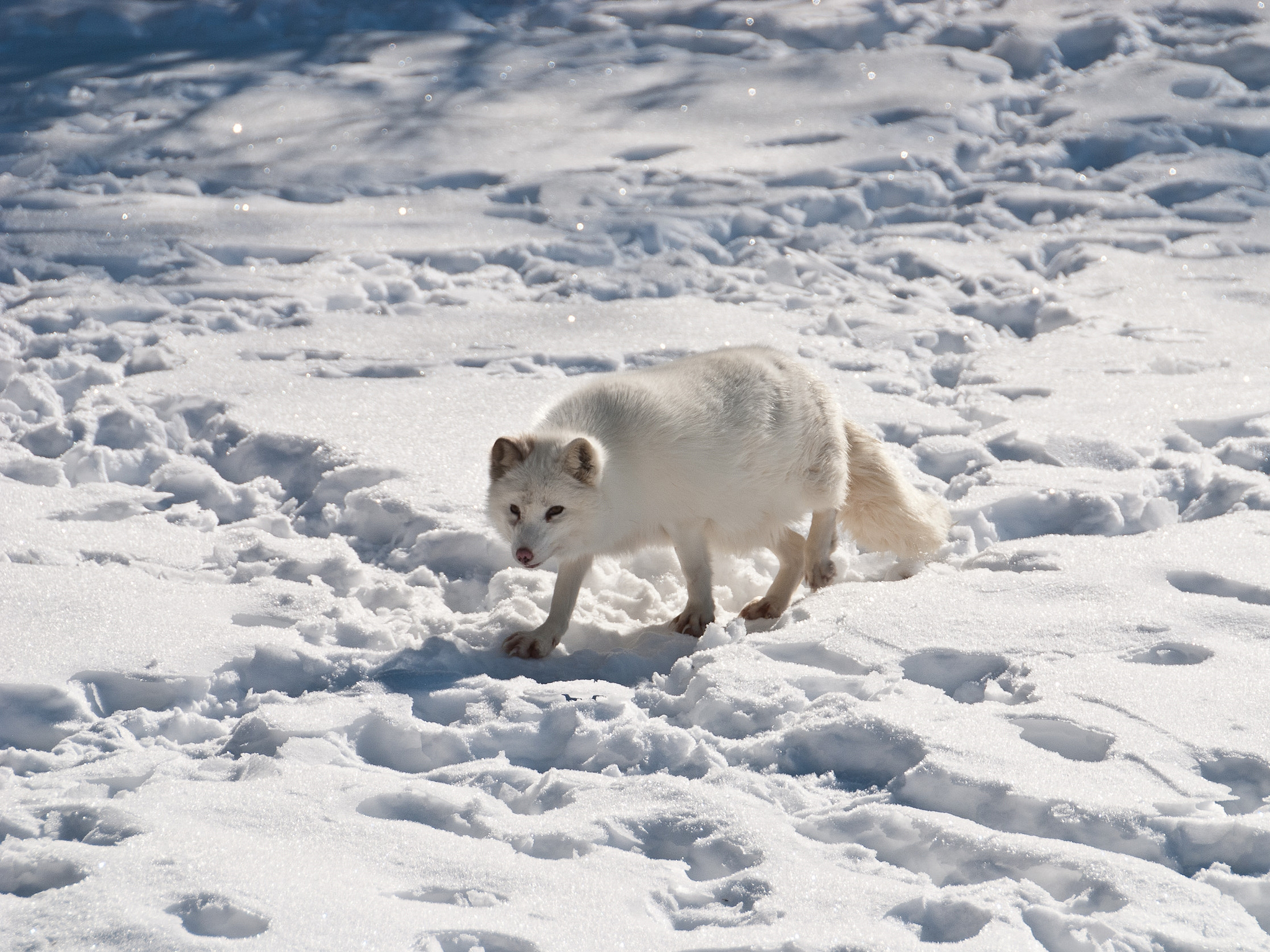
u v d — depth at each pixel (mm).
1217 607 14516
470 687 13648
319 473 21281
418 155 46031
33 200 40156
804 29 61531
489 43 62688
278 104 52844
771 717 12633
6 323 28234
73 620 14836
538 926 9078
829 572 17422
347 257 35188
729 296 32438
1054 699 12383
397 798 11203
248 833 10406
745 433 15867
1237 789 10977
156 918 8914
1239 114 46438
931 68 53906
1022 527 19500
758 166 43750
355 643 15266
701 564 16375
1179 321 29453
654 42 62156
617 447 15492
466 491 19906
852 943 8750
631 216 38219
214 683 13781
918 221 40125
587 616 16828
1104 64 53219
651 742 12125
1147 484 19953
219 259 35594
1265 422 22125
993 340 29859
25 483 20828
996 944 8680
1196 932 8938
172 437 23141
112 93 54594
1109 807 10367
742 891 9664
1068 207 40125
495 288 33594
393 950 8680
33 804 10875
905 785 11195
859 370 27031
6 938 8711
